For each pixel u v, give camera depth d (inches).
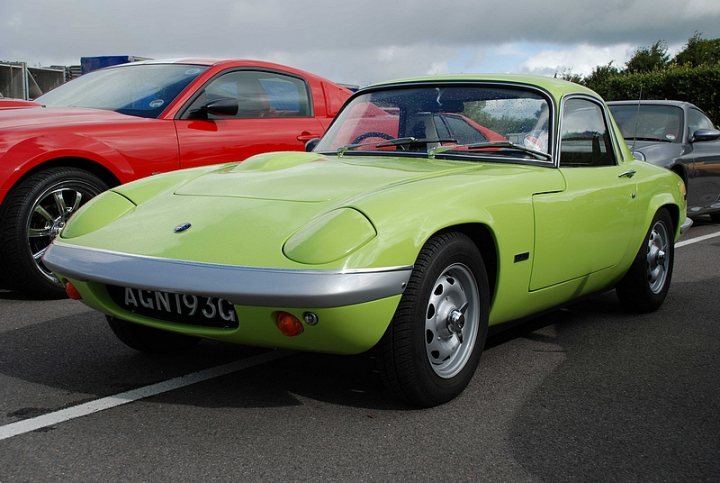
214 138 228.8
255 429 114.1
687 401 129.9
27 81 594.2
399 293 110.9
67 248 126.6
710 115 715.4
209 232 117.5
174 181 146.4
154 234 121.6
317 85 270.4
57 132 199.6
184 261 112.6
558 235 145.3
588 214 154.7
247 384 133.5
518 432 114.7
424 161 149.2
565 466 103.7
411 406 123.0
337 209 114.3
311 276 104.8
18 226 189.8
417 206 116.7
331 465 102.6
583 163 163.8
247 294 106.0
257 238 113.3
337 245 106.9
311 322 106.6
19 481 97.5
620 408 125.8
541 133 155.3
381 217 111.9
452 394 124.6
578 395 131.5
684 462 105.7
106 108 230.1
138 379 136.1
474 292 127.4
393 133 163.9
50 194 195.9
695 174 346.6
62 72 627.5
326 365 143.6
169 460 103.7
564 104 161.3
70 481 97.6
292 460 103.9
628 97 770.2
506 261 132.3
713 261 265.6
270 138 243.4
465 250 123.3
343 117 175.6
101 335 164.6
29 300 198.2
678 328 178.2
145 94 233.0
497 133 155.2
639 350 159.6
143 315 122.0
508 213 131.6
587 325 180.1
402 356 115.5
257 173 142.0
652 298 189.8
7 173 187.5
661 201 187.3
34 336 163.3
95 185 203.3
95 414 119.6
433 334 121.9
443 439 111.3
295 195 125.2
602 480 99.9
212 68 240.2
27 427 114.4
